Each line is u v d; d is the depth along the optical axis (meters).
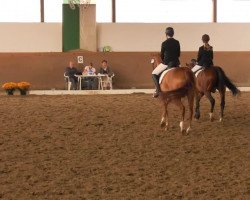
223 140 10.57
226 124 12.13
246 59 24.19
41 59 23.61
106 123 12.15
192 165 8.72
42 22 24.27
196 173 8.22
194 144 10.23
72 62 22.98
